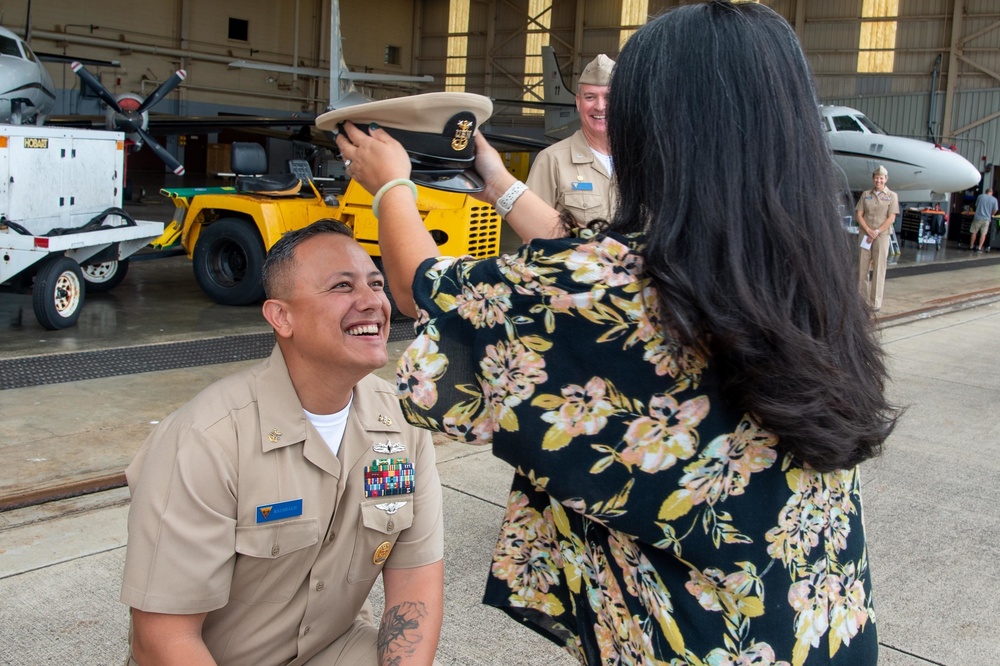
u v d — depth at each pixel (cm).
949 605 327
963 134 2478
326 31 3078
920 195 1917
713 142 93
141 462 151
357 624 172
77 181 745
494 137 1794
